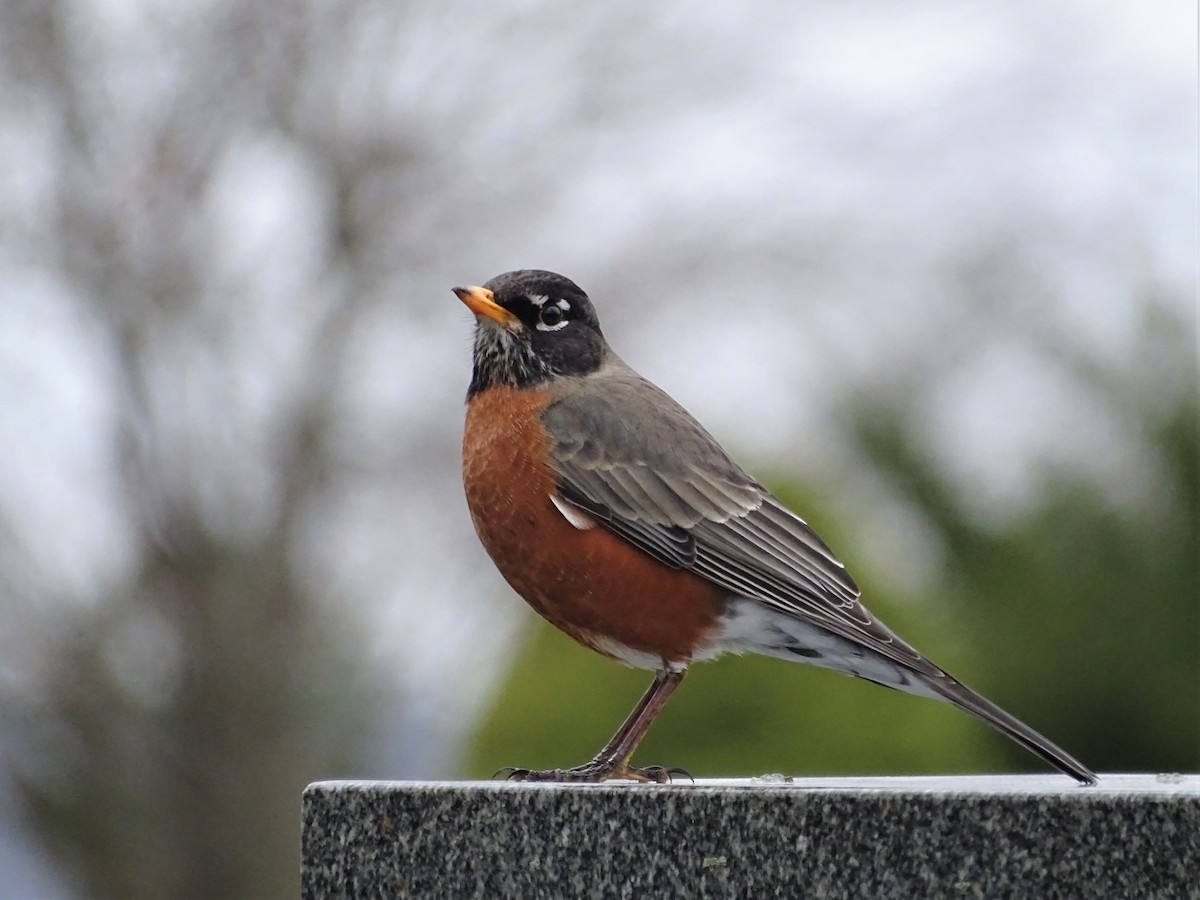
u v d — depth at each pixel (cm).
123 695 1670
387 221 1794
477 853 554
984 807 506
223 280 1748
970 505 1247
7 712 1648
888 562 1234
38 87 1694
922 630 1148
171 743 1691
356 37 1772
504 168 1834
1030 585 1204
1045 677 1202
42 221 1700
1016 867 502
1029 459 1225
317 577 1752
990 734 1202
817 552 736
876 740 1091
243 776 1691
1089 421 1210
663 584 733
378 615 1766
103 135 1709
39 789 1659
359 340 1800
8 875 1691
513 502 745
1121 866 493
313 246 1800
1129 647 1184
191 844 1698
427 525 1791
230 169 1777
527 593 755
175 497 1688
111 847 1683
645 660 746
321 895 570
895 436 1262
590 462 737
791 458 1247
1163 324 1199
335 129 1783
